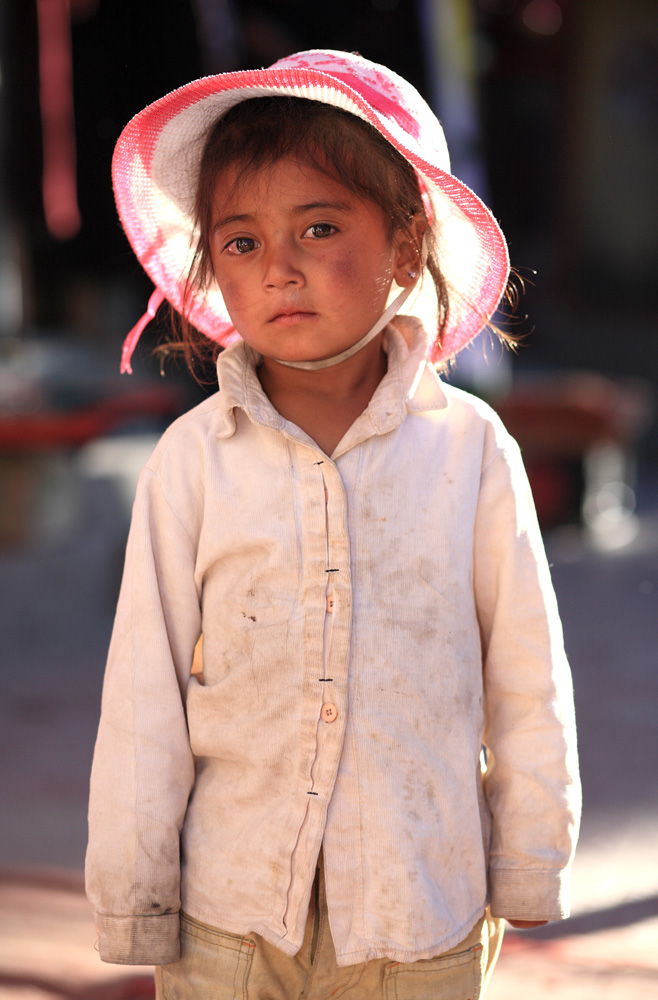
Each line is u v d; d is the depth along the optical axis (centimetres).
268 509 138
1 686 446
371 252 135
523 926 143
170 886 139
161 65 458
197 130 146
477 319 158
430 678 136
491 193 1026
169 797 139
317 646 134
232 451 141
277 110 134
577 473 706
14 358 668
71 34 466
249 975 136
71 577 597
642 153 1118
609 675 464
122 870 137
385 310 142
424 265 149
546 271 1155
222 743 139
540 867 140
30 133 476
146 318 164
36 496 647
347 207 133
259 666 136
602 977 236
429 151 144
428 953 132
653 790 349
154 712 140
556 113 1092
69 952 244
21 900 268
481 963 141
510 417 686
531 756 142
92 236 484
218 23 450
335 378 142
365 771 133
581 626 533
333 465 137
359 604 135
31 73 471
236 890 136
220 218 137
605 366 1141
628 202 1130
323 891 135
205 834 140
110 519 688
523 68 1038
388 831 132
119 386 613
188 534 142
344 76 141
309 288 132
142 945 137
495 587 144
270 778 136
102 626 528
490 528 143
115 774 140
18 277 634
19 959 239
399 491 138
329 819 133
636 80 1101
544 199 1124
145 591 141
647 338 1128
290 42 458
